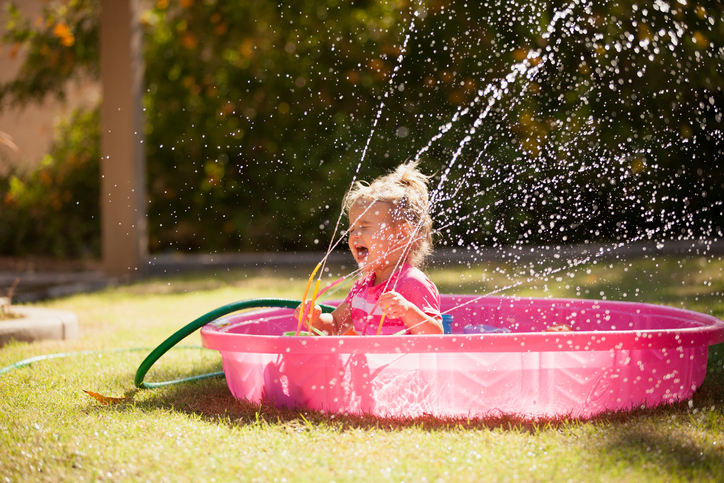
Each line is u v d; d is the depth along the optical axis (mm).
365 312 2354
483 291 4863
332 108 7938
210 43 8102
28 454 1703
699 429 1824
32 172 8188
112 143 6457
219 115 8047
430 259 6551
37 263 7809
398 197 2383
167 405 2170
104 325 3982
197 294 5258
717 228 7281
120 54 6363
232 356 2117
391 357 1894
